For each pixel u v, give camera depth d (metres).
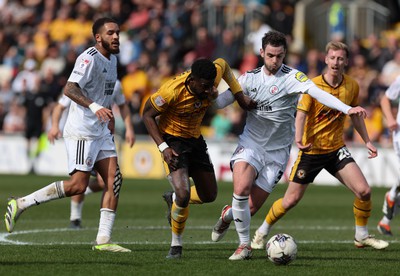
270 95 30.70
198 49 84.44
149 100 29.16
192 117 29.56
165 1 95.62
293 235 38.78
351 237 38.06
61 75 79.81
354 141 74.62
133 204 53.72
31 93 79.62
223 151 74.75
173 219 29.22
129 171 78.50
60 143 79.44
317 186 71.56
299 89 30.41
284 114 31.06
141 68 83.19
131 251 31.30
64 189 31.41
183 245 34.06
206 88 28.53
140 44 88.88
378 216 49.38
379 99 75.94
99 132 31.61
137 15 93.81
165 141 29.88
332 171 33.25
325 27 90.62
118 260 28.48
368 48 85.56
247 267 27.44
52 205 52.31
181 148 29.64
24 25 102.38
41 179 71.06
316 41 90.81
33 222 43.00
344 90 32.91
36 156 80.31
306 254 31.47
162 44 89.06
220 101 30.64
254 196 31.78
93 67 30.84
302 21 90.81
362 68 79.81
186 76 29.00
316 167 32.94
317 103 32.34
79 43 92.75
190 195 29.45
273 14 86.56
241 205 29.73
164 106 29.00
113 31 31.05
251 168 30.56
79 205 40.53
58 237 36.38
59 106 40.19
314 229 41.59
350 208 53.16
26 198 31.36
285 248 27.83
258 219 47.03
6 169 82.00
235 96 30.58
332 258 30.33
